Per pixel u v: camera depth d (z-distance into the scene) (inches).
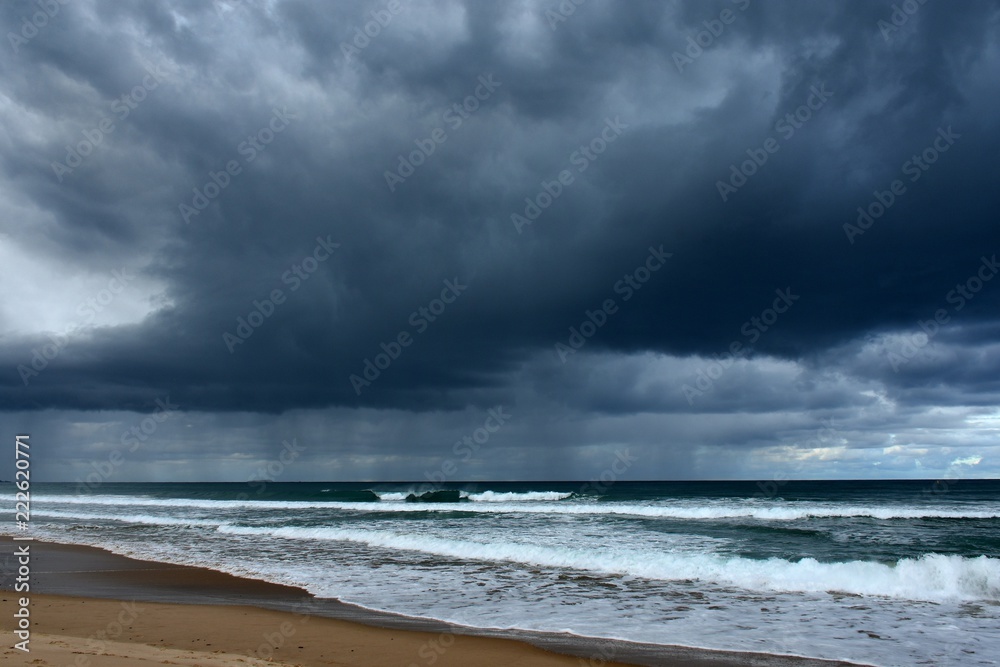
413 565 652.1
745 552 705.6
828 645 367.2
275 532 974.4
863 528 926.4
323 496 2167.8
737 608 460.4
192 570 639.1
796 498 1813.5
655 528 944.9
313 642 369.4
